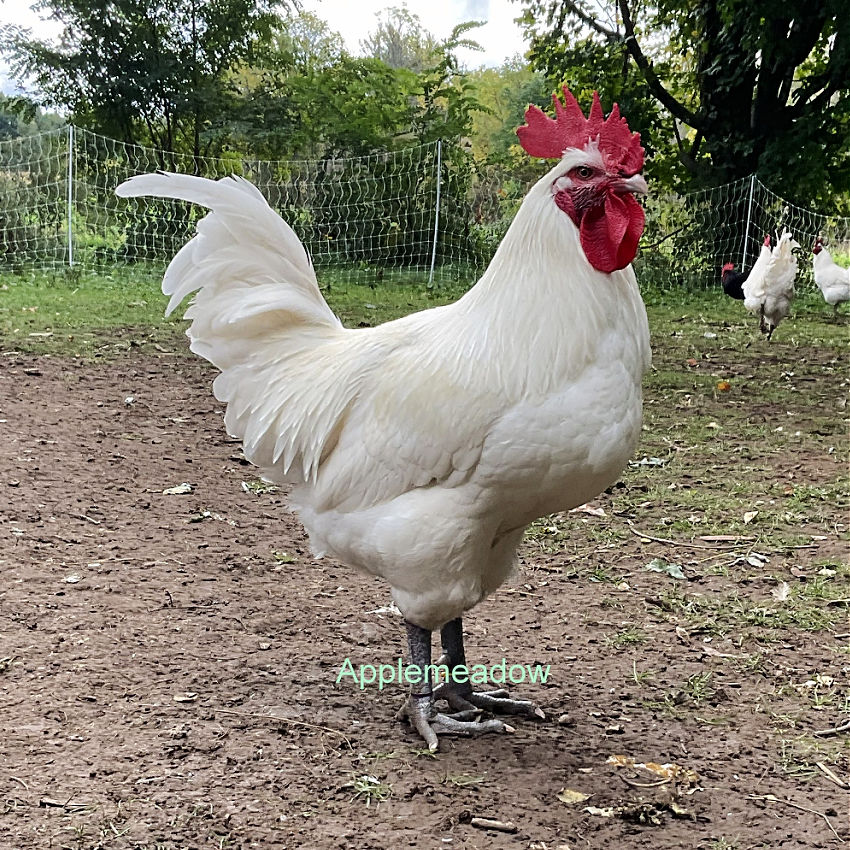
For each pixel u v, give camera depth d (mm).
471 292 1276
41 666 1449
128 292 5680
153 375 3521
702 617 1771
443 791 1191
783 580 1944
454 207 7344
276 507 2309
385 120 8258
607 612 1789
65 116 8227
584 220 1154
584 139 1170
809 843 1109
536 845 1084
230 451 2705
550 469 1170
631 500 2438
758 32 7098
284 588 1849
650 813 1157
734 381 3943
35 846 1030
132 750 1236
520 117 12477
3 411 2855
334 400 1316
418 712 1332
